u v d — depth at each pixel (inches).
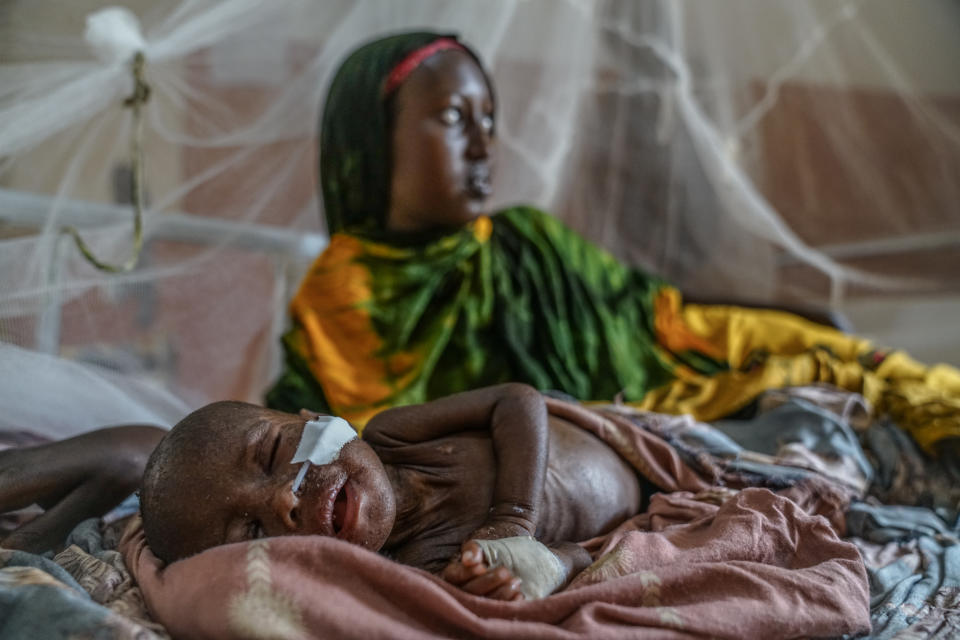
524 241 95.3
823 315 98.6
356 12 117.6
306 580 38.8
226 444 44.1
